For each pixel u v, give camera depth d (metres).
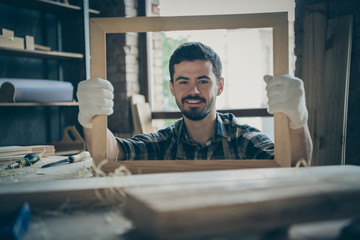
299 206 0.43
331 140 2.23
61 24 3.10
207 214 0.39
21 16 2.83
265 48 5.29
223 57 5.36
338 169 0.67
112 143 1.20
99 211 0.57
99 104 0.88
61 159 1.42
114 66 3.20
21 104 2.38
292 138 0.93
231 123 1.46
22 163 1.22
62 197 0.58
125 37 3.12
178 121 1.51
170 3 3.29
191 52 1.35
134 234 0.46
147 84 3.32
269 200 0.41
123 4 3.11
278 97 0.83
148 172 0.86
